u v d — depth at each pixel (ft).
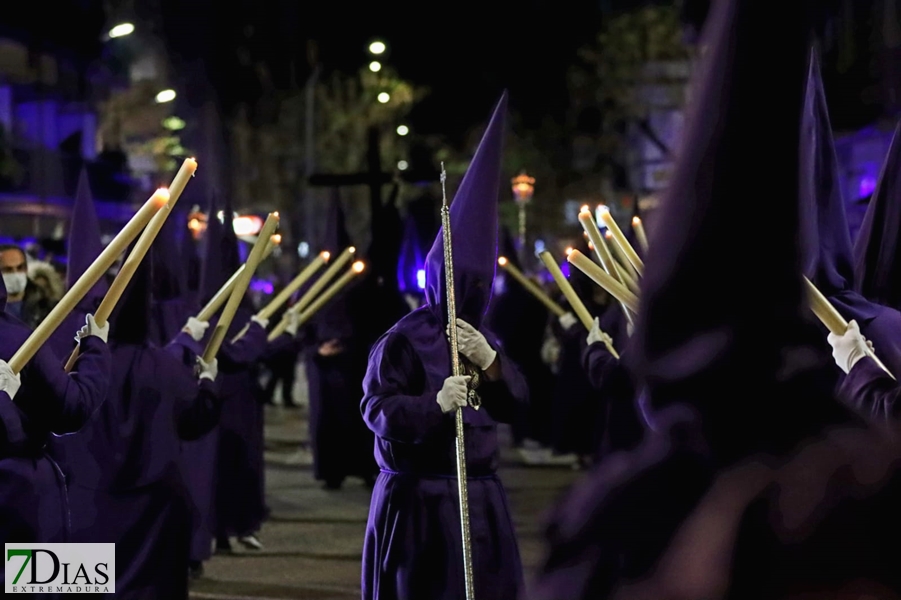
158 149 109.40
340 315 42.06
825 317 10.31
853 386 9.80
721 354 7.22
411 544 16.20
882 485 6.95
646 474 7.39
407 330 16.83
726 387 7.25
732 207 7.09
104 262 14.87
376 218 42.37
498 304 51.83
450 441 16.29
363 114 124.16
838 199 16.01
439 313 16.79
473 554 16.12
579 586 7.41
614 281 15.89
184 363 22.13
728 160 7.10
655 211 7.41
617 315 32.12
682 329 7.25
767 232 7.12
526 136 126.62
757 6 7.06
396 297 42.42
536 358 51.65
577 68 124.98
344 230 42.65
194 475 29.01
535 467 47.26
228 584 28.32
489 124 17.16
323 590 27.58
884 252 17.98
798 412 7.27
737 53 7.10
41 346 15.20
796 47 7.06
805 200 7.59
